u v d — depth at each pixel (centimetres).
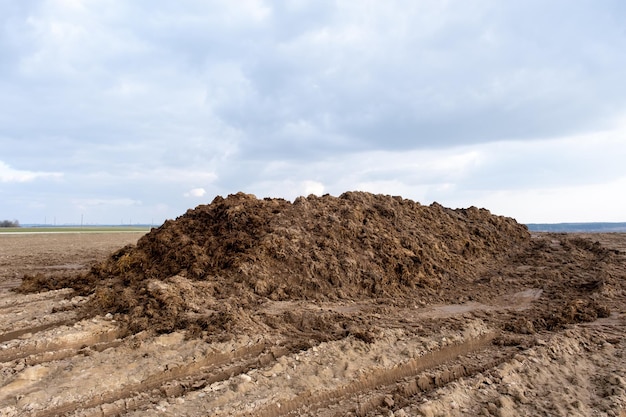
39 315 750
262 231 1051
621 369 606
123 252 1104
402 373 575
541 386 557
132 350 591
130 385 498
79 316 738
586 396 537
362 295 939
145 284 807
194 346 605
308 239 1045
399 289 989
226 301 795
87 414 440
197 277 908
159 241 1059
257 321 714
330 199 1285
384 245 1102
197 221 1146
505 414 476
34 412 438
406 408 483
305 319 741
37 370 521
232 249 993
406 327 737
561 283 1101
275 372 541
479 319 807
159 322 681
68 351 586
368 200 1354
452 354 648
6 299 882
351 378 535
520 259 1348
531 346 680
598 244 1470
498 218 1650
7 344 603
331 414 468
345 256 1019
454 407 488
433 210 1492
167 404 461
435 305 914
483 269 1230
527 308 905
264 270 922
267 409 462
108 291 828
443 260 1188
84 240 2933
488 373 577
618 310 886
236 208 1145
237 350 602
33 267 1525
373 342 645
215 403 465
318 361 576
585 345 699
